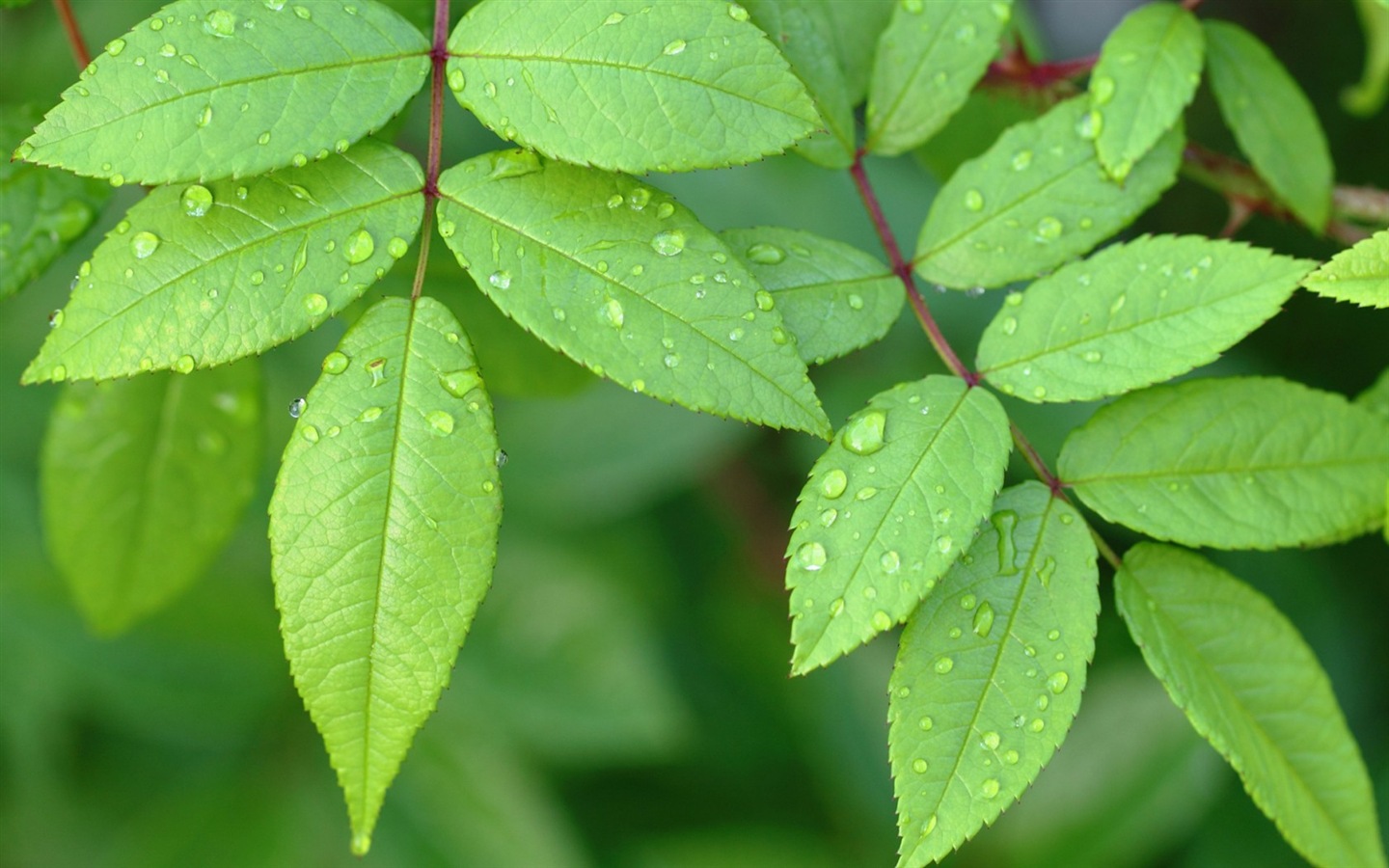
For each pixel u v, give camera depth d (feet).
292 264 1.82
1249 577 2.78
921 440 1.85
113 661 2.32
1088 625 1.85
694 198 2.67
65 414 2.01
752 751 2.67
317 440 1.81
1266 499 1.89
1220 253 1.88
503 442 2.64
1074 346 1.88
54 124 1.80
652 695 2.40
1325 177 2.00
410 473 1.81
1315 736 1.89
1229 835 2.58
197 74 1.81
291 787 2.38
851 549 1.83
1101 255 1.89
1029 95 2.05
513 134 1.82
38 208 1.91
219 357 1.82
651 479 2.63
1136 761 2.39
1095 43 3.10
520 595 2.49
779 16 1.92
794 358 1.82
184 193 1.82
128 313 1.81
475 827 2.33
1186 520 1.88
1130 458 1.89
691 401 1.81
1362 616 2.86
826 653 1.82
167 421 2.02
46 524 2.03
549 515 2.62
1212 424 1.90
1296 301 3.03
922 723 1.83
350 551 1.81
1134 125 1.91
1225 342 1.87
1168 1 1.95
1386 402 1.93
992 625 1.85
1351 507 1.89
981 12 1.94
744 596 2.87
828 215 2.69
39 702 2.32
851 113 1.93
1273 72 2.00
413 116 2.17
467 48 1.83
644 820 2.60
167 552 2.05
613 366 1.81
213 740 2.39
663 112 1.82
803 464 2.69
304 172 1.83
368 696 1.81
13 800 2.32
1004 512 1.87
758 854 2.48
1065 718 1.84
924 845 1.82
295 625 1.81
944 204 1.92
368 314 1.82
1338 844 1.88
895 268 1.91
